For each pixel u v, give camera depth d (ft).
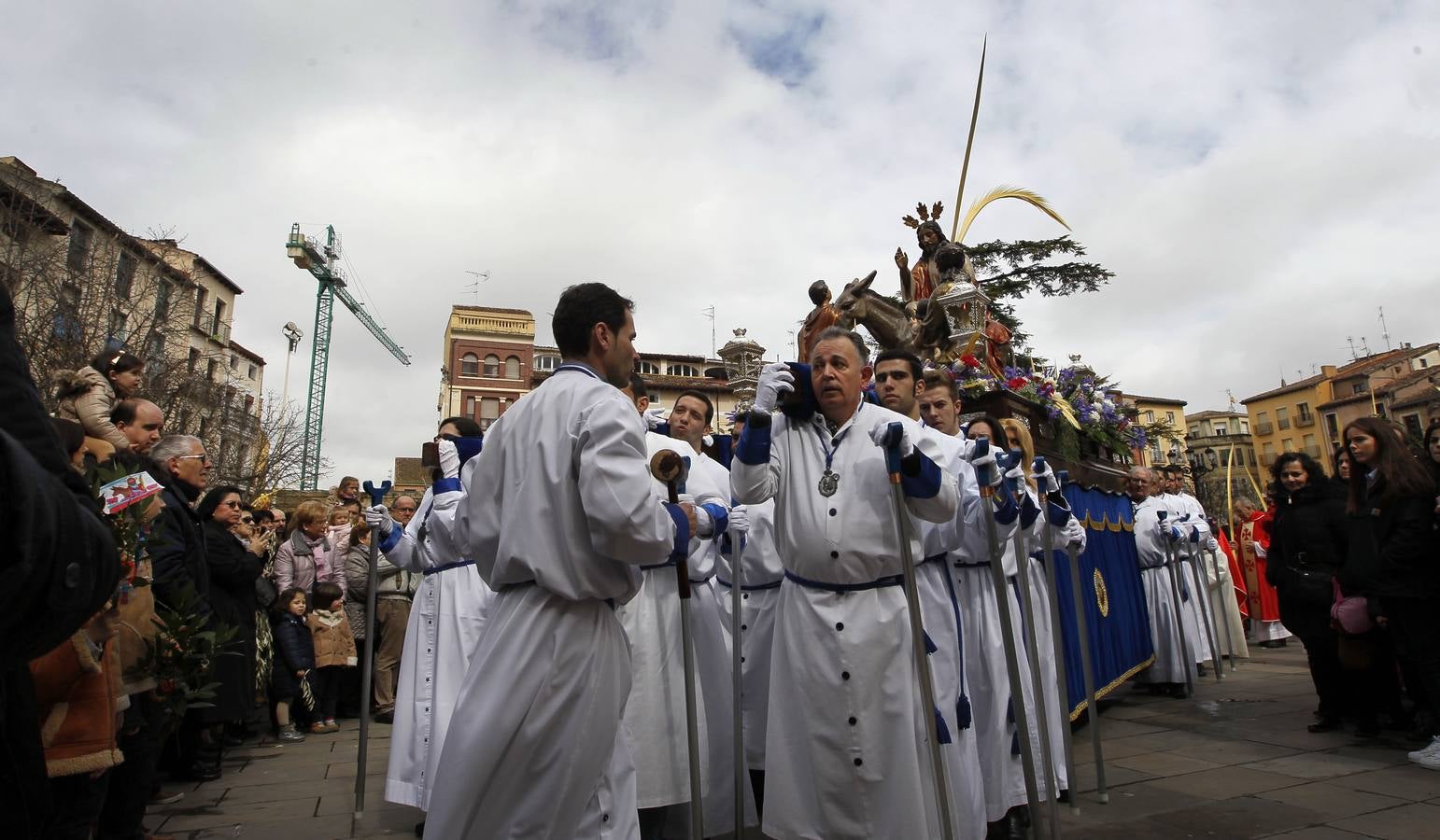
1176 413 227.81
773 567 13.52
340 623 24.59
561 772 7.00
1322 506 19.27
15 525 3.95
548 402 7.80
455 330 158.20
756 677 13.43
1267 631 37.42
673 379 142.41
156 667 11.64
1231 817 12.76
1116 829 12.26
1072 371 24.79
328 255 206.69
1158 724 20.34
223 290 109.91
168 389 49.19
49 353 40.65
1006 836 12.34
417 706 14.43
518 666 7.09
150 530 11.10
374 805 15.42
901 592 9.55
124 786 11.66
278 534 28.84
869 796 8.94
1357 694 18.40
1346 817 12.68
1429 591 15.94
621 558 7.18
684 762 11.89
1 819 4.85
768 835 9.65
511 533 7.45
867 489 9.66
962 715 10.55
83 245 49.11
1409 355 184.96
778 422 10.64
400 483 95.25
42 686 8.70
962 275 24.97
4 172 48.14
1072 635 17.44
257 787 16.97
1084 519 19.11
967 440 14.90
